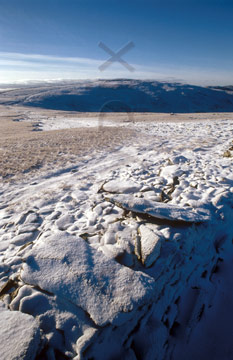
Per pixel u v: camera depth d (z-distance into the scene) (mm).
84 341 1937
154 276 2762
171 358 2508
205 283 3475
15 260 3279
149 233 3344
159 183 6273
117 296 2256
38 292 2469
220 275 3830
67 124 34781
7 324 2037
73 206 5270
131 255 3064
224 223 4434
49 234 3791
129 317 2143
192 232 3686
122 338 2143
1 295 2676
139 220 4004
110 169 8633
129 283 2393
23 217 4836
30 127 29969
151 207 3947
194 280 3338
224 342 2836
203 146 11289
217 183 5879
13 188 6914
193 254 3574
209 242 3984
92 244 3428
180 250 3365
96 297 2258
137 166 8578
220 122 22656
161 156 10031
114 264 2656
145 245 3119
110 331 2102
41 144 13898
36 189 6770
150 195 5180
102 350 1996
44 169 8797
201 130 17422
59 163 9664
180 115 42219
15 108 84062
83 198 5730
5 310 2248
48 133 20500
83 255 2734
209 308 3201
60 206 5324
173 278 3014
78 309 2244
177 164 8219
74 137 16531
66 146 13219
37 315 2291
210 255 3891
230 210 4656
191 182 6000
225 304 3375
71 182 7215
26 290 2531
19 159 10141
